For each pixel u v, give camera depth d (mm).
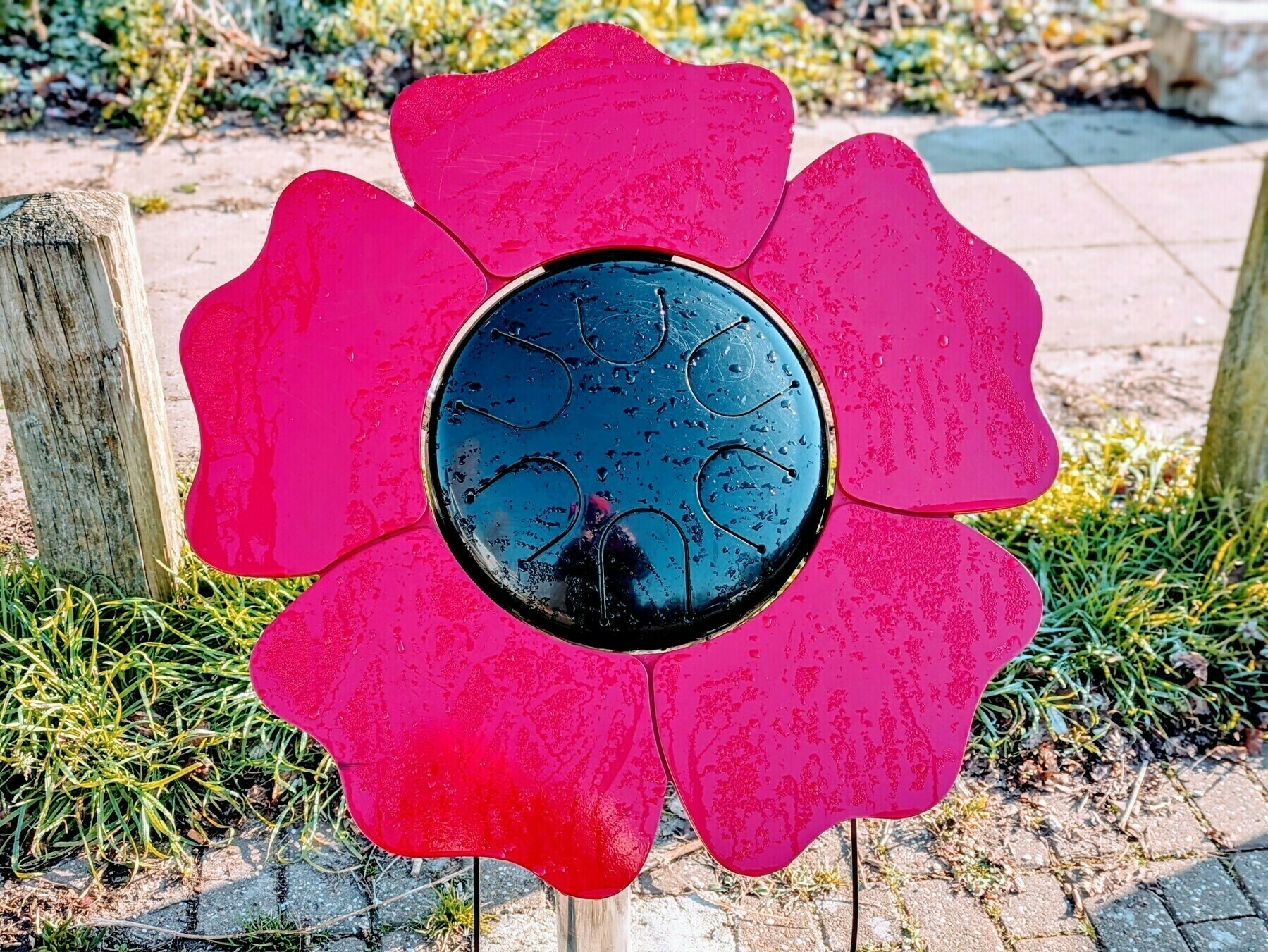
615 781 1028
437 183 1091
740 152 1121
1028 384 1131
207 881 1531
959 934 1513
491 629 1039
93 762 1613
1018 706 1804
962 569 1100
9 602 1777
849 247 1127
